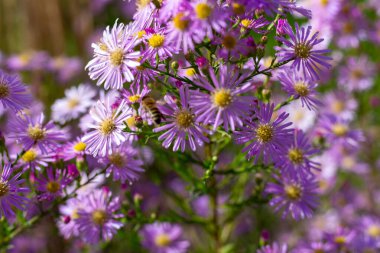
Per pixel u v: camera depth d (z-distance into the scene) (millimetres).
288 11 419
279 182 476
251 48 403
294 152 454
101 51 426
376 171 734
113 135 431
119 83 419
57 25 768
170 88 430
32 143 460
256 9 417
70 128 562
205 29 390
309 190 468
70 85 749
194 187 500
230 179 515
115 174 453
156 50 413
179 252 594
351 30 702
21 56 751
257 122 425
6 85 451
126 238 553
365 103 739
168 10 394
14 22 794
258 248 521
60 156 463
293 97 449
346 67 730
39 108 604
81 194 489
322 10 665
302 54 420
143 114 440
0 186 431
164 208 638
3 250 488
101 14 824
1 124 590
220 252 553
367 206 714
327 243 538
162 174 625
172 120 415
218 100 397
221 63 413
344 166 691
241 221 631
